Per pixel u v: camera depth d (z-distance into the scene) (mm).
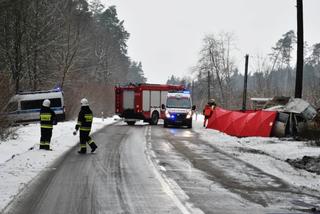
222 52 73375
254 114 24375
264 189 10414
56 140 19594
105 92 58188
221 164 14195
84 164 13406
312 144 19156
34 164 13016
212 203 8852
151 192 9695
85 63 58125
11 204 8367
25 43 35312
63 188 9891
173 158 15289
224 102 68062
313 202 9211
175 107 31500
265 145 19641
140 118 33938
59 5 44156
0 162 13242
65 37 42969
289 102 23969
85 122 16031
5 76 21469
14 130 19844
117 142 20156
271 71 73625
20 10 32750
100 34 79188
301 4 24469
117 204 8555
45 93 30750
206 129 29766
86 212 7934
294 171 13297
